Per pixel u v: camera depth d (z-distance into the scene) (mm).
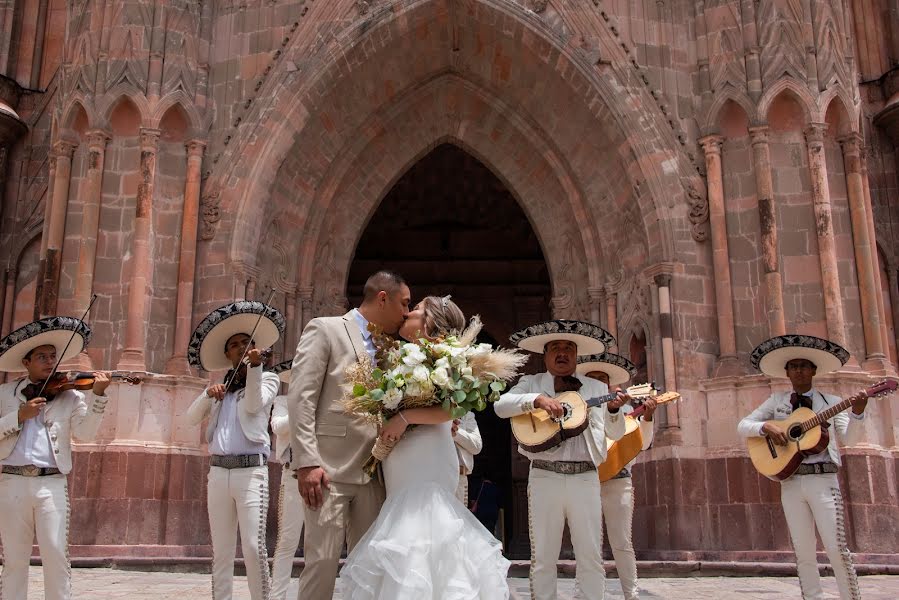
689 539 16281
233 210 17938
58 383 7664
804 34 17875
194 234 17719
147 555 15500
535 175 20828
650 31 18844
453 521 5359
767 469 8742
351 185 20531
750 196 17719
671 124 18375
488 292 29953
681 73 18703
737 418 16656
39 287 17406
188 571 14430
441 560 5238
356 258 30391
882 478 15766
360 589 5215
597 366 10883
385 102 20016
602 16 18734
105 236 17500
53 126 18453
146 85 17922
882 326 17078
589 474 7863
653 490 16906
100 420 7648
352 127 19828
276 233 19047
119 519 15750
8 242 21297
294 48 18531
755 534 15992
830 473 8555
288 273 19234
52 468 7383
